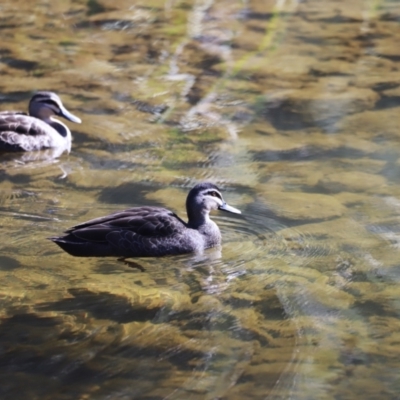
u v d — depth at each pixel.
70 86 22.45
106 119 20.25
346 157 18.00
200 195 14.63
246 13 29.19
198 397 10.27
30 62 24.27
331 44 26.06
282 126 19.91
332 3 30.50
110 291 12.68
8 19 28.36
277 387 10.48
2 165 17.73
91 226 14.05
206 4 30.25
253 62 24.47
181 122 20.11
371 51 25.45
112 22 28.20
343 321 11.98
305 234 14.66
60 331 11.57
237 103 21.36
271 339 11.52
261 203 15.85
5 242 14.18
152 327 11.73
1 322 11.77
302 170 17.36
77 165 17.73
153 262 13.87
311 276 13.25
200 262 13.86
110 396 10.27
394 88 22.33
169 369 10.81
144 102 21.38
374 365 10.98
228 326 11.80
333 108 20.94
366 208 15.57
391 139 18.95
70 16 28.86
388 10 29.62
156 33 27.06
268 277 13.25
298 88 22.41
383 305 12.41
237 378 10.65
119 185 16.67
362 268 13.47
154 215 14.34
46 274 13.20
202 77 23.27
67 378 10.62
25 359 10.98
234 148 18.58
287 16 28.88
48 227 14.73
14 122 18.69
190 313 12.11
